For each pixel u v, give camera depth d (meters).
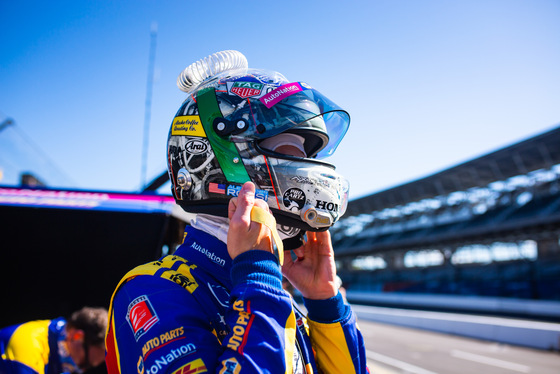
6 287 2.19
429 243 29.58
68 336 2.01
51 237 2.15
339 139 1.40
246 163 1.01
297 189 1.02
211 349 0.76
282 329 0.77
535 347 10.16
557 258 23.14
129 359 0.81
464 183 28.56
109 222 2.15
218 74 1.18
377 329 14.10
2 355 1.94
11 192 2.08
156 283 0.85
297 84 1.13
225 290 0.91
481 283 23.66
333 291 1.08
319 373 1.05
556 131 20.47
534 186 25.91
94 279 2.25
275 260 0.84
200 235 0.99
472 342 11.04
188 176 1.04
